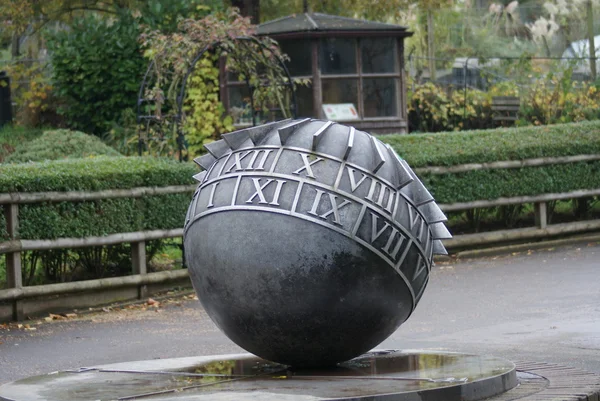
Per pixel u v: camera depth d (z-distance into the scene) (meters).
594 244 19.31
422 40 37.66
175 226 15.55
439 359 7.62
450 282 15.82
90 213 14.34
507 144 19.34
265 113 22.58
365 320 6.80
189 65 19.77
